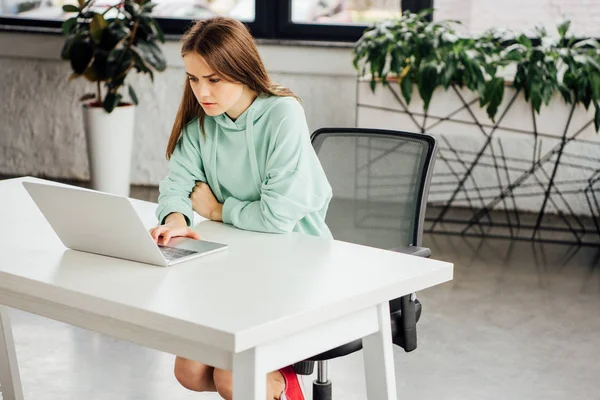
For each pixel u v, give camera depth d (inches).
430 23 186.4
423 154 95.2
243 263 75.7
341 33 209.0
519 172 202.8
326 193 90.2
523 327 138.6
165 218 89.5
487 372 122.3
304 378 120.7
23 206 95.2
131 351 127.3
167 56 213.6
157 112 217.5
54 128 223.1
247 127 88.1
